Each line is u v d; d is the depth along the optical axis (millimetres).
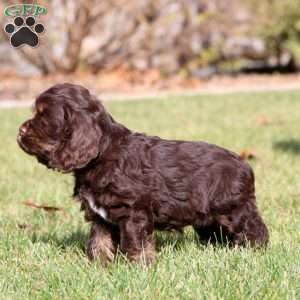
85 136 7414
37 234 9477
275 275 7176
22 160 15406
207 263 7500
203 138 17125
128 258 7570
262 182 12297
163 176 7836
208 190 7996
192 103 24922
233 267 7512
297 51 34594
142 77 33750
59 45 34562
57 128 7480
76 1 32906
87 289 6914
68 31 33469
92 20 33500
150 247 7691
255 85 31938
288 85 31562
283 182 12242
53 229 9766
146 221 7637
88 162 7445
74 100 7531
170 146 8031
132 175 7637
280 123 19891
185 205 7965
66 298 6785
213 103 24797
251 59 37438
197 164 8008
